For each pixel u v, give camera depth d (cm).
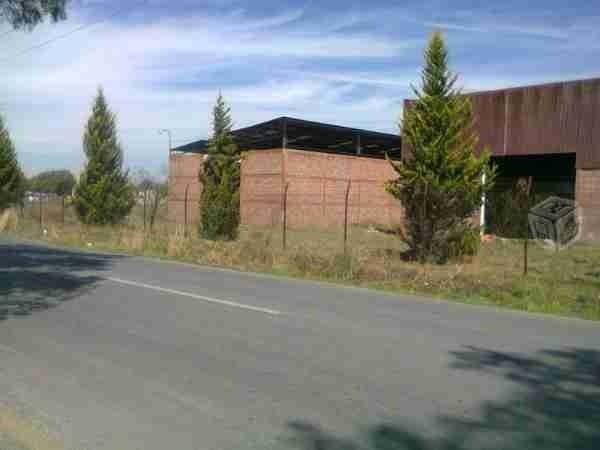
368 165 4338
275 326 903
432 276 1452
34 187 6097
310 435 495
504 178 3653
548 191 3703
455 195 1775
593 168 2683
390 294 1281
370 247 2164
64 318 937
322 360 714
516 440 489
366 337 840
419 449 470
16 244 2369
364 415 539
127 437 488
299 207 3953
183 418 529
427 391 606
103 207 3175
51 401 568
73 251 2100
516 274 1555
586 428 515
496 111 2962
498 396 594
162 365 686
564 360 737
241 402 569
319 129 3962
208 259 1836
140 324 901
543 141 2825
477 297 1277
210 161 2516
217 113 2531
